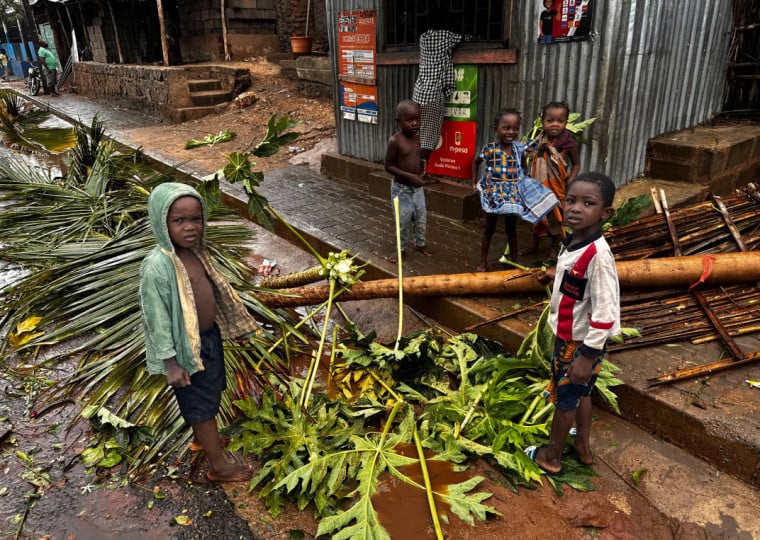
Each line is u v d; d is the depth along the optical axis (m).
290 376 3.67
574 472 2.79
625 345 3.37
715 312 3.55
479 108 5.73
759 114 6.41
